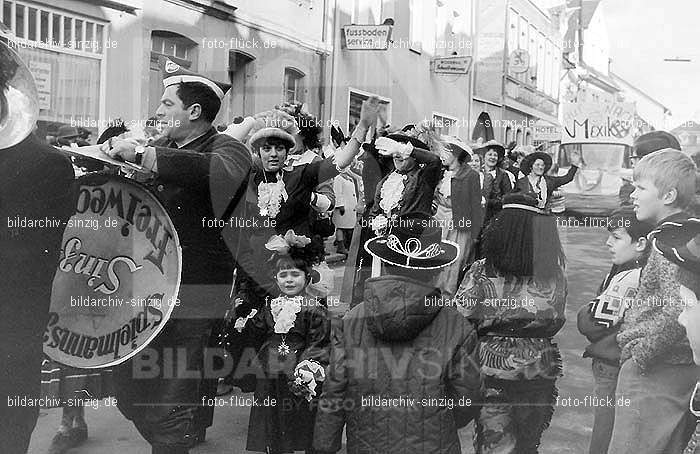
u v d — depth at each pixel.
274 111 4.50
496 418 3.81
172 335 3.92
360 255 4.23
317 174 4.37
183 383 3.92
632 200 4.05
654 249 3.84
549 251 3.92
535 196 4.04
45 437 4.09
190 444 3.96
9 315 3.67
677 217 3.97
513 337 3.82
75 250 3.75
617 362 3.94
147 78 4.74
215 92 4.09
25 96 3.68
